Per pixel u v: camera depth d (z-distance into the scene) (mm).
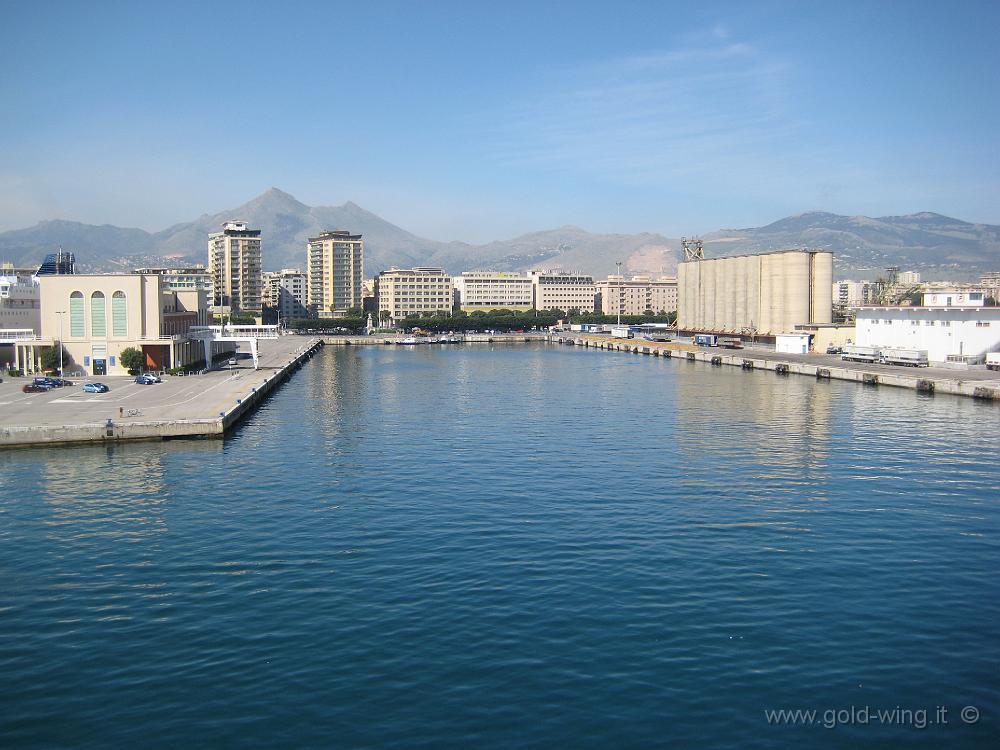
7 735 34969
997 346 176000
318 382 179375
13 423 101125
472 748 33812
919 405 134875
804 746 34188
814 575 52438
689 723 35562
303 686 38406
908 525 63781
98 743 34406
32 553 57438
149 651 42125
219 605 47750
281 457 90438
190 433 101625
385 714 36125
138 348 164125
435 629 44156
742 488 75688
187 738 34656
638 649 41875
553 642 42594
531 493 73562
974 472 82625
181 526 63531
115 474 82000
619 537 60188
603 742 34250
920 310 195375
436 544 58438
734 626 44656
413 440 101375
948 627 44812
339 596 48781
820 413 125688
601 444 98625
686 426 112938
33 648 42688
